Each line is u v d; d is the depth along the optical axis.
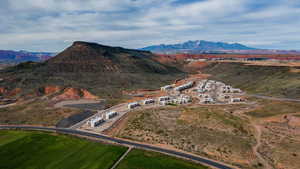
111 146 65.94
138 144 67.94
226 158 58.38
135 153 61.22
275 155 59.09
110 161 56.28
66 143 68.00
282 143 64.81
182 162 56.03
